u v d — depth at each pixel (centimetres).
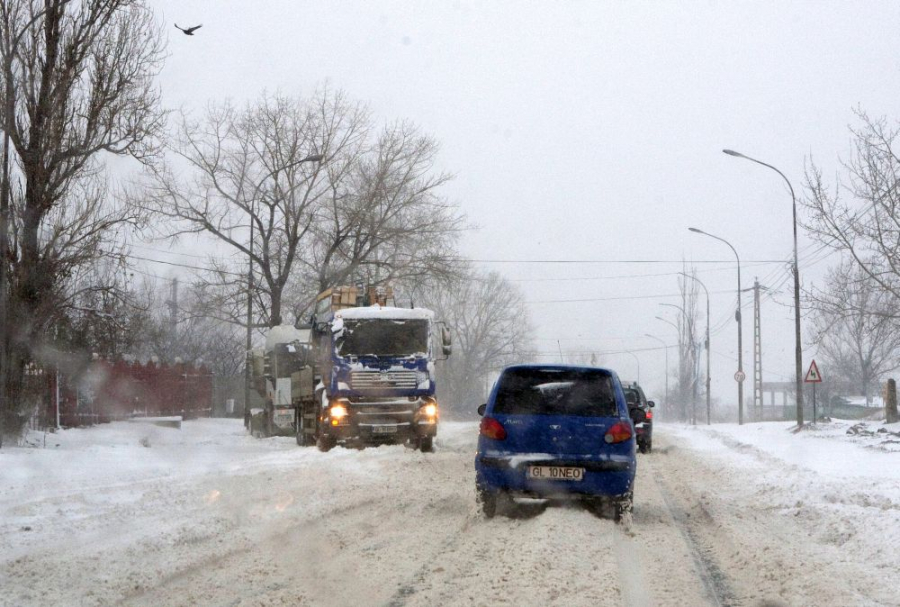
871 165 2880
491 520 1128
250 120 4656
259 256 4641
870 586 753
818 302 3041
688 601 712
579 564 829
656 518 1185
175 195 4497
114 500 1216
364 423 2370
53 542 901
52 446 2333
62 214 2450
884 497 1240
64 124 2353
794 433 3366
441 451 2480
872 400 6856
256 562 838
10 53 2222
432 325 2456
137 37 2441
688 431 4281
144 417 3981
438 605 681
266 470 1639
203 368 5034
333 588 738
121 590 711
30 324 2327
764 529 1071
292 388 3095
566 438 1133
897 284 3072
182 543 912
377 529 1039
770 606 697
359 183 4800
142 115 2442
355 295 2794
